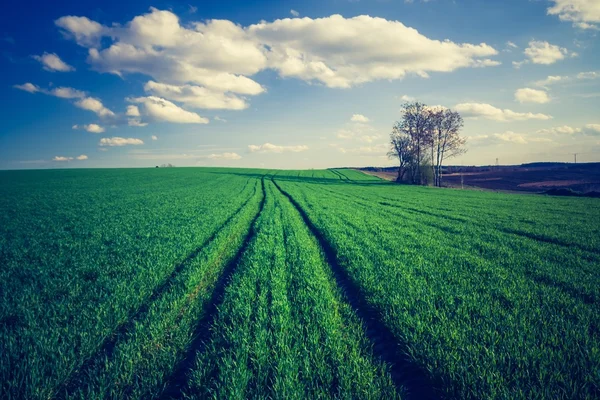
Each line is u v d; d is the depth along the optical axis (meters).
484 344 4.77
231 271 9.57
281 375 4.16
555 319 5.57
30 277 8.22
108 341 5.23
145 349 4.85
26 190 35.91
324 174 94.75
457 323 5.47
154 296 7.23
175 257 10.22
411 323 5.48
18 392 3.78
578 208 26.45
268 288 7.60
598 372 3.98
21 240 12.50
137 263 9.62
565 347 4.57
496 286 7.49
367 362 4.41
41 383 3.97
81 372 4.34
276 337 5.10
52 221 16.97
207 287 8.03
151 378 4.13
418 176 67.62
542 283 7.72
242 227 16.78
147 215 19.42
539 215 21.75
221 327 5.66
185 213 20.38
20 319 5.74
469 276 8.35
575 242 12.70
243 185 49.53
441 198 35.75
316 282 7.99
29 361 4.31
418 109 62.19
